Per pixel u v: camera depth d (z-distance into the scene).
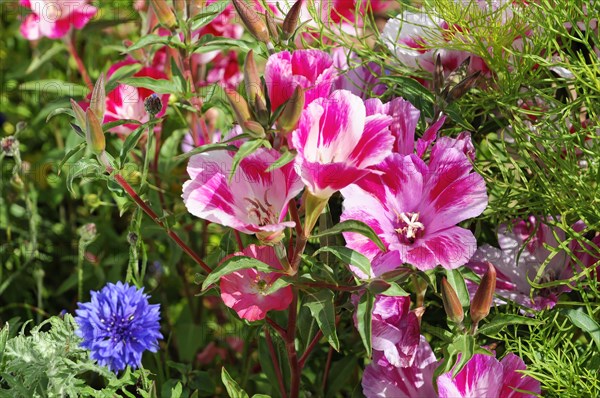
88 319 0.77
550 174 0.81
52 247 1.04
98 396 0.79
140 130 0.78
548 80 0.80
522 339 0.81
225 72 1.00
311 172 0.70
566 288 0.81
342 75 0.83
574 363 0.78
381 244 0.71
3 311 1.00
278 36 0.79
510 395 0.76
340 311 0.82
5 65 1.19
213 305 0.98
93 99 0.75
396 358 0.75
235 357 0.97
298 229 0.73
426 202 0.74
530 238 0.80
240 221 0.71
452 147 0.74
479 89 0.83
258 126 0.70
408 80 0.80
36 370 0.77
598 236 0.80
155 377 0.88
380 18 0.92
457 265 0.72
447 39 0.83
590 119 0.81
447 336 0.75
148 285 0.98
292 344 0.79
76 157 0.78
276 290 0.75
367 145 0.71
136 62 0.91
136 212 0.83
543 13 0.81
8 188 1.02
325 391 0.86
